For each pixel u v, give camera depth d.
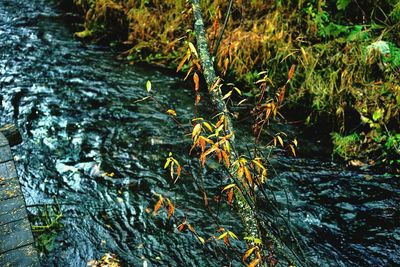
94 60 6.14
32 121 4.66
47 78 5.55
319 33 5.07
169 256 3.18
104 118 4.81
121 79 5.66
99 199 3.68
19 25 7.08
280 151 4.34
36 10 7.77
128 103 5.12
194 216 3.52
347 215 3.56
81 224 3.41
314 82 4.74
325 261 3.13
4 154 3.20
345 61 4.64
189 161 4.16
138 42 6.31
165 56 6.05
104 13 6.57
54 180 3.86
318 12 5.12
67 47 6.47
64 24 7.27
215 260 3.14
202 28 2.61
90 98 5.18
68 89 5.34
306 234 3.37
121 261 3.12
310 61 4.83
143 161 4.17
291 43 5.12
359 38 4.74
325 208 3.63
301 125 4.75
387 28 4.74
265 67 5.17
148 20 6.30
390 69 4.38
